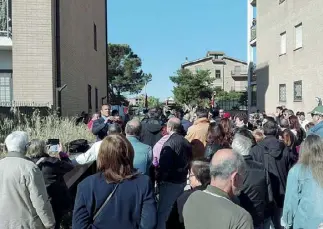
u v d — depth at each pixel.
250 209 4.42
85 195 3.26
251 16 32.28
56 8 13.11
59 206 5.03
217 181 2.94
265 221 4.85
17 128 9.24
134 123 5.98
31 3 12.53
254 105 31.70
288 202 4.21
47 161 5.00
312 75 20.69
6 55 13.27
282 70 24.80
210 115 11.91
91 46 21.25
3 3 12.77
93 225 3.25
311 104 20.83
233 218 2.73
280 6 24.95
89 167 7.98
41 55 12.56
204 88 47.66
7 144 4.24
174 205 3.36
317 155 4.05
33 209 4.13
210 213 2.81
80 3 17.84
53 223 4.24
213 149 5.71
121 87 62.78
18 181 4.05
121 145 3.36
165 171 6.52
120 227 3.23
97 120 8.03
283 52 24.89
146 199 3.32
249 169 4.48
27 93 12.51
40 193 4.12
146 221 3.26
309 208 3.96
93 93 21.91
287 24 23.89
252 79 32.09
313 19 20.48
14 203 4.04
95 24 23.00
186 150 6.59
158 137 9.17
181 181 6.58
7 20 12.71
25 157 4.25
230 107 45.56
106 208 3.23
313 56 20.53
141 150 5.74
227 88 69.69
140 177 3.40
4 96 13.23
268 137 5.92
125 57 64.25
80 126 11.25
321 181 3.95
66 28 14.61
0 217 4.01
